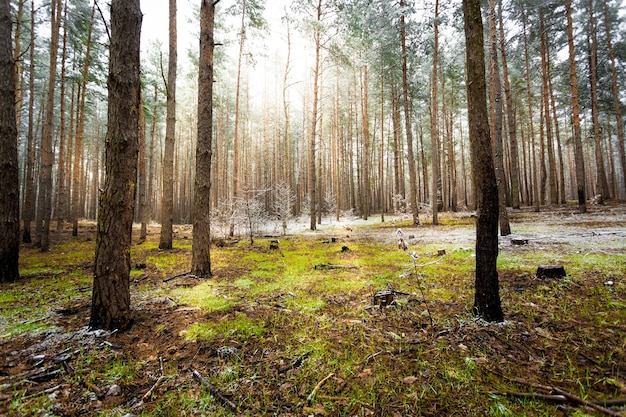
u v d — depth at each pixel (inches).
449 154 1005.8
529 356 109.1
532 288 181.8
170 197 439.2
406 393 90.7
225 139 1256.8
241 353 116.3
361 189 1186.0
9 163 238.5
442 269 248.4
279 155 1333.7
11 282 232.4
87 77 585.3
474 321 138.6
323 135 1355.8
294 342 126.0
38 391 90.7
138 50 147.3
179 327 142.1
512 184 766.5
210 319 152.6
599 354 107.1
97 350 117.6
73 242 529.3
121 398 89.7
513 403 84.1
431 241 411.8
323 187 1412.4
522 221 536.1
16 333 132.0
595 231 360.5
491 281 140.1
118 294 137.2
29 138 534.0
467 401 86.0
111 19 142.3
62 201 545.0
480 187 142.6
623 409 77.9
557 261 235.8
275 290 207.9
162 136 1328.7
